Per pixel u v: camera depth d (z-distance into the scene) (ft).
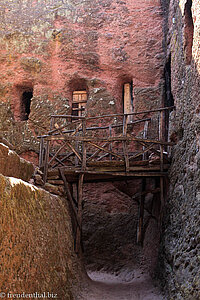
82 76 36.81
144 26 37.76
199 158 18.45
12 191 12.35
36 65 36.91
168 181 24.54
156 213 27.63
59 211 19.86
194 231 17.42
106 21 38.24
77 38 37.73
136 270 28.04
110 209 32.68
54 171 23.48
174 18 29.48
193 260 16.75
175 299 17.44
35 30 38.01
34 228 14.07
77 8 38.75
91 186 33.76
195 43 20.94
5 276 10.36
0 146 14.07
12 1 39.17
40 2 39.11
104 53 37.47
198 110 19.76
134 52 37.19
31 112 35.73
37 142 34.50
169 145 24.72
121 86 37.81
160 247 23.21
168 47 34.55
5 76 36.88
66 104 36.22
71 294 17.49
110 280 26.73
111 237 30.91
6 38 37.73
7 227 11.20
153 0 38.40
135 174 23.77
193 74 21.02
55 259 16.43
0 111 35.65
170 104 34.83
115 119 35.55
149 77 36.37
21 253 12.05
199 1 20.31
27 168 18.04
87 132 35.01
